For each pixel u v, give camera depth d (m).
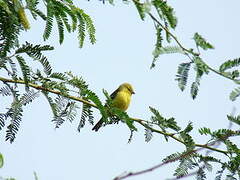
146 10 6.94
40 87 9.07
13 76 8.73
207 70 6.70
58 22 9.07
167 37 7.34
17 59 8.61
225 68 6.75
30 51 8.59
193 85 6.63
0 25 8.40
